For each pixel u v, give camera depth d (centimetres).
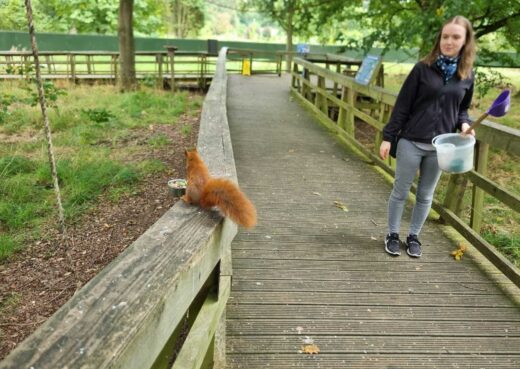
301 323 273
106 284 131
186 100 1304
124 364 108
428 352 254
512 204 323
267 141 719
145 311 119
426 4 839
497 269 344
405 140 328
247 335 260
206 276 179
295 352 249
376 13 1006
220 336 236
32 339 106
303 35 1903
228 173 252
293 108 1038
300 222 414
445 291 313
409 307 293
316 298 298
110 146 793
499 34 949
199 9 3678
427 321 280
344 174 565
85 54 1545
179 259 149
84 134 839
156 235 168
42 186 602
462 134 302
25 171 655
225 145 325
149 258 149
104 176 628
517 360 251
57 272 421
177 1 3512
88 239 475
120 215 527
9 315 366
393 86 1614
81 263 432
